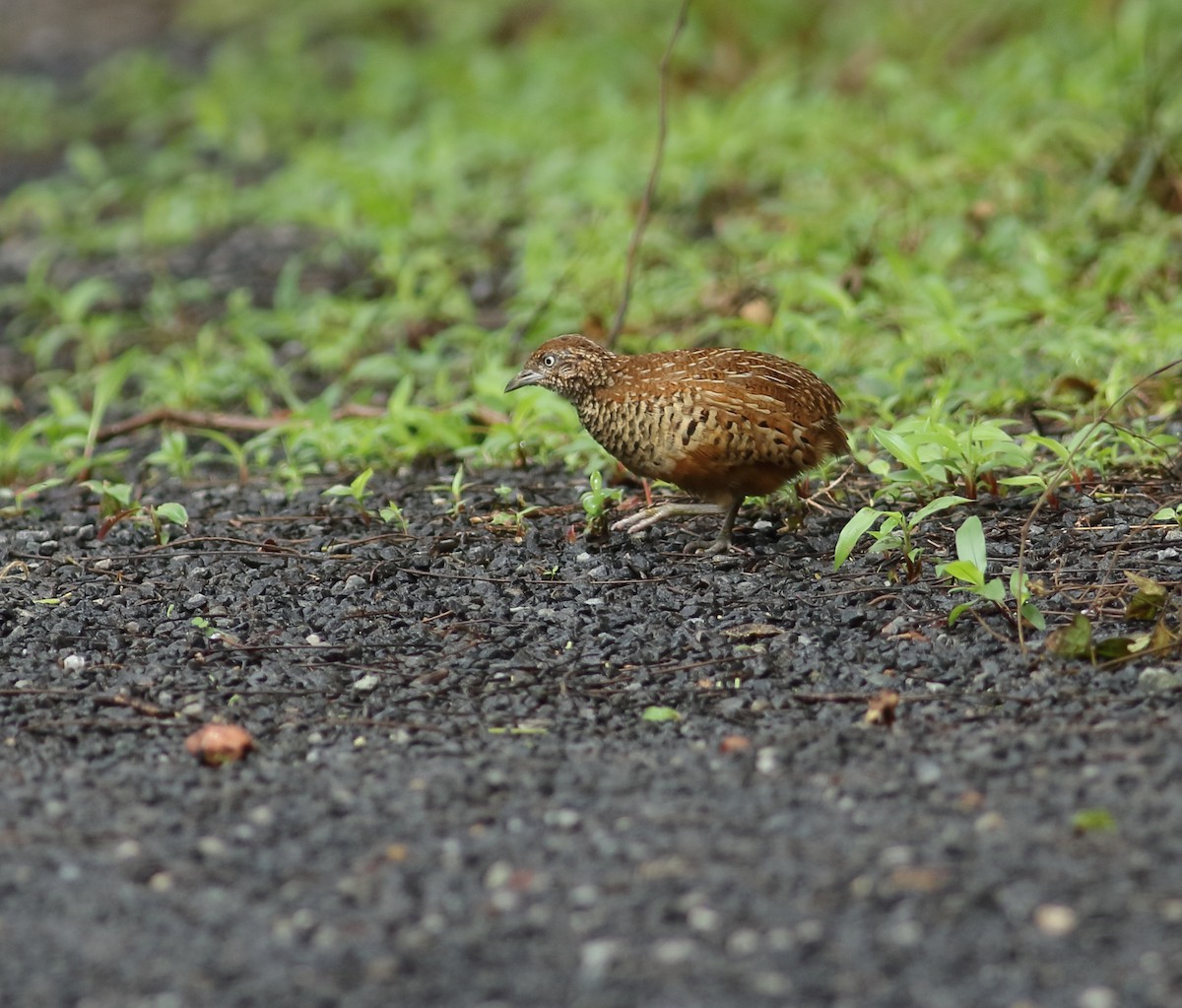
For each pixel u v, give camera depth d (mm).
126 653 10008
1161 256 15359
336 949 6715
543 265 17188
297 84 28422
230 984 6520
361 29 32219
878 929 6637
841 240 16531
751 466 10508
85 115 29344
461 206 20531
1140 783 7707
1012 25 24406
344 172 21281
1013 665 9180
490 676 9500
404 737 8797
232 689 9461
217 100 27469
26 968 6684
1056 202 17234
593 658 9633
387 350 16688
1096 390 12789
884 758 8203
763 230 18250
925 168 18344
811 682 9234
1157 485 11352
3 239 22844
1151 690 8773
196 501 12891
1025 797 7648
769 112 21453
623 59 25578
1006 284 15164
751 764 8211
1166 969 6297
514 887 7109
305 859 7441
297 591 10828
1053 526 10875
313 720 9023
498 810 7832
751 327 14633
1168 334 13359
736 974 6406
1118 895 6777
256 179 24594
